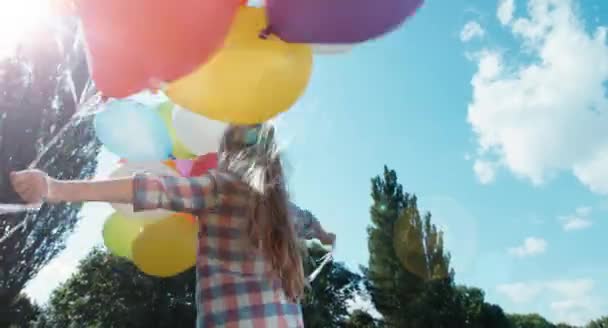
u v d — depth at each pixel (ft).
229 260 3.59
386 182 47.34
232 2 3.55
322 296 51.11
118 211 6.06
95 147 14.17
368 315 51.57
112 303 42.50
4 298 19.20
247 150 4.01
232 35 3.76
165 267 6.01
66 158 13.32
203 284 3.57
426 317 43.14
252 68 3.75
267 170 3.91
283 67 3.84
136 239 6.05
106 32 3.49
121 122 5.80
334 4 3.52
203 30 3.43
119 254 6.46
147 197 3.35
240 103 3.87
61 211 18.54
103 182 3.31
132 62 3.54
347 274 54.49
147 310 41.68
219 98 3.86
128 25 3.43
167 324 41.22
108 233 6.31
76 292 43.45
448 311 43.62
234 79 3.76
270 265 3.68
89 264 43.96
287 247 3.78
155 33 3.41
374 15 3.58
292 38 3.66
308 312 48.55
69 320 42.45
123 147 5.82
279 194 3.91
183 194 3.50
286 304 3.71
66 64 5.45
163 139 5.99
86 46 3.69
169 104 6.28
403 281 44.50
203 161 5.86
